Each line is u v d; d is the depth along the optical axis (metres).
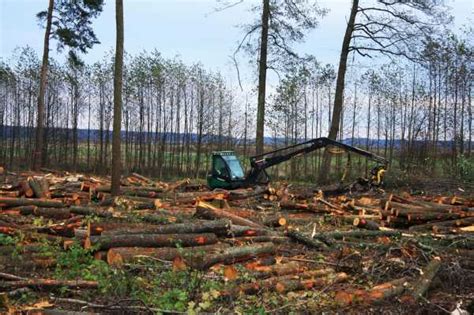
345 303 7.13
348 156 19.22
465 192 21.98
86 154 45.16
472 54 31.33
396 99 37.88
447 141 33.91
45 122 40.25
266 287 7.53
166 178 38.97
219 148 42.25
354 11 24.45
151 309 6.41
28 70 40.19
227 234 10.41
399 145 38.12
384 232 12.17
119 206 14.65
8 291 7.11
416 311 7.06
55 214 12.51
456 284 8.27
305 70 26.33
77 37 27.02
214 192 17.77
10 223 11.12
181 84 41.88
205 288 7.12
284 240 10.96
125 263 8.14
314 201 17.12
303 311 6.89
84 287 7.31
